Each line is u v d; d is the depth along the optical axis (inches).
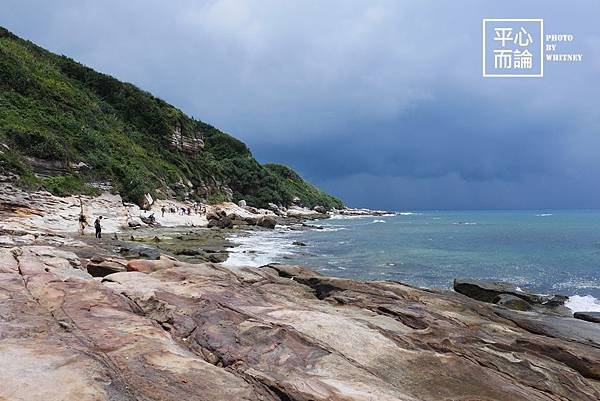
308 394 195.6
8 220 1136.2
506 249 1334.9
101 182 1744.6
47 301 296.0
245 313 317.1
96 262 569.0
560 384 278.2
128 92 2844.5
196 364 209.8
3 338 216.5
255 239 1528.1
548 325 452.1
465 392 238.1
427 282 816.3
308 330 300.2
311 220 3248.0
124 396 166.2
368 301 450.0
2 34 2549.2
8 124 1556.3
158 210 1929.1
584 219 4296.3
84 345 214.5
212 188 2881.4
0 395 155.3
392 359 269.3
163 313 310.2
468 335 347.6
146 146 2564.0
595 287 783.7
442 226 2723.9
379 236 1811.0
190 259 860.6
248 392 189.2
